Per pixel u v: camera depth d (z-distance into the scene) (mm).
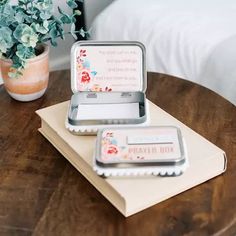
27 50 845
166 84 974
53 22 858
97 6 1979
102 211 660
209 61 1214
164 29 1302
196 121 850
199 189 689
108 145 687
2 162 765
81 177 723
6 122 873
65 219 649
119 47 832
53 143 798
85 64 831
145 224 637
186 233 622
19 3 843
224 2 1420
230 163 741
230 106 892
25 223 645
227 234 631
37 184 713
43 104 925
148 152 671
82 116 785
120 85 835
